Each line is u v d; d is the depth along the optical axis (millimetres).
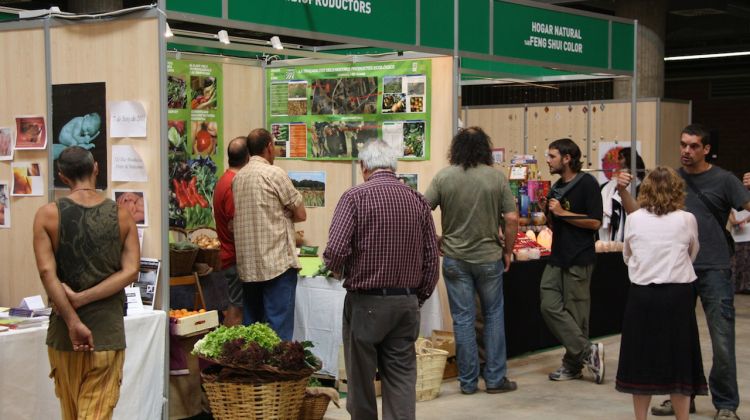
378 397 5879
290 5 5406
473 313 5996
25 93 5254
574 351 6301
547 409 5625
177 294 5297
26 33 5211
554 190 6340
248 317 5727
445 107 6641
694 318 4758
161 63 4746
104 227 3785
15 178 5348
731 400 5227
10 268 5422
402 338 4340
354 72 7043
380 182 4301
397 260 4227
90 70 4992
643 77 12906
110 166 4941
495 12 6883
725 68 19391
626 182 5355
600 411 5574
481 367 6621
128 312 4711
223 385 4730
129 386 4602
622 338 4832
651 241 4711
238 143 6027
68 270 3738
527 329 7047
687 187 5199
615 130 10711
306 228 7402
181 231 6270
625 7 12992
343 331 4438
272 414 4727
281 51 6797
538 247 7195
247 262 5574
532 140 11281
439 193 5902
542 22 7277
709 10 13109
